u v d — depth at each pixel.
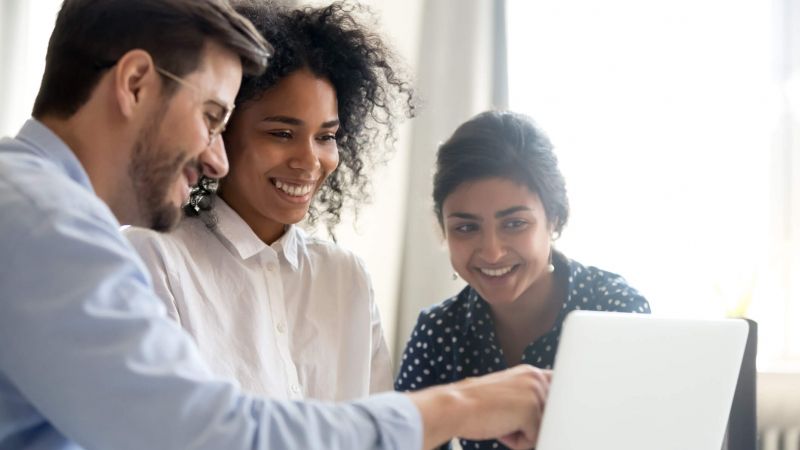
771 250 2.75
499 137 1.64
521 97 2.85
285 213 1.50
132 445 0.83
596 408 1.04
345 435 0.87
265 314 1.49
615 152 2.81
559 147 2.83
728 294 2.70
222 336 1.44
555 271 1.77
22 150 1.00
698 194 2.77
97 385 0.82
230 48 1.04
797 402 2.35
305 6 1.63
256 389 1.43
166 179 1.02
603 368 1.02
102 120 1.01
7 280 0.85
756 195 2.76
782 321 2.72
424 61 2.85
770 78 2.77
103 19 1.00
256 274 1.50
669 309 2.76
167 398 0.83
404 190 2.84
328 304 1.58
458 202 1.65
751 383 1.38
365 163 1.98
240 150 1.48
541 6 2.85
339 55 1.57
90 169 1.02
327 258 1.61
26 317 0.84
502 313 1.76
